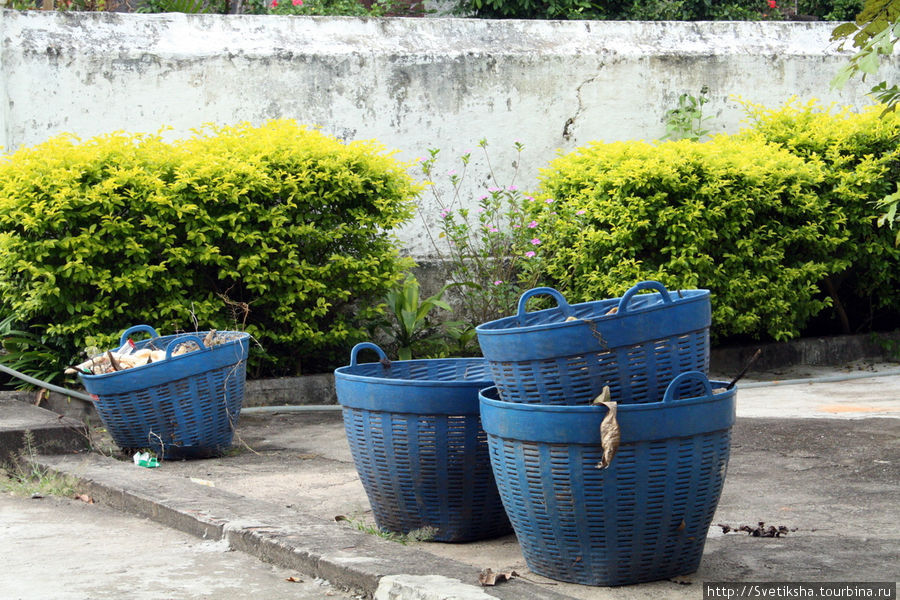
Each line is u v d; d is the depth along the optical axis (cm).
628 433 363
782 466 580
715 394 379
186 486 548
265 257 790
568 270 924
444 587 369
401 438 452
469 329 926
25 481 598
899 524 458
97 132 878
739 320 900
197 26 924
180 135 902
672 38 1065
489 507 462
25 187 745
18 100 855
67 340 785
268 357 827
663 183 866
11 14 863
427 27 998
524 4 1224
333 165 809
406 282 893
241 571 425
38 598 387
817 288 928
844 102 1105
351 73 949
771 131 1002
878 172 939
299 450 678
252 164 800
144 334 783
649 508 372
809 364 988
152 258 788
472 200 993
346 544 432
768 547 427
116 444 662
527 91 1005
